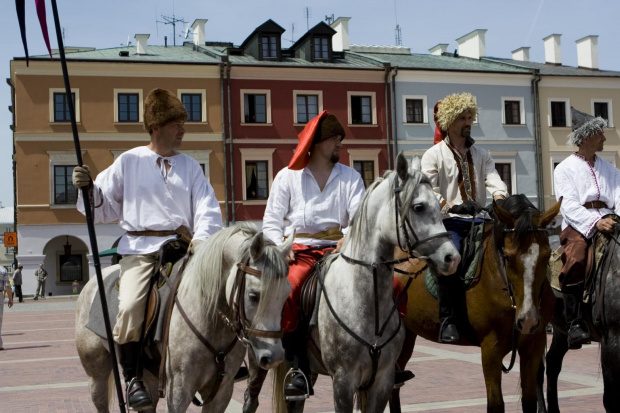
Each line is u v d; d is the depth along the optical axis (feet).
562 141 132.46
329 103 121.80
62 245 118.11
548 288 20.03
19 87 111.45
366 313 17.07
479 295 19.52
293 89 120.37
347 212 20.21
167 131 17.79
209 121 117.19
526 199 18.74
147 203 17.54
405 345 22.93
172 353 15.74
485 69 130.72
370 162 123.24
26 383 35.04
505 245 18.12
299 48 129.59
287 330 18.24
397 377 19.54
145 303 16.67
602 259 20.92
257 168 119.14
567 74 133.18
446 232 15.99
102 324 17.48
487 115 128.77
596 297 20.81
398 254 22.57
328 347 17.49
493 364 19.20
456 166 21.99
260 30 122.42
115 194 17.71
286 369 19.54
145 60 114.73
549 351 24.45
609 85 134.62
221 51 130.72
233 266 15.10
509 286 18.24
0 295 49.49
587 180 22.39
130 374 16.78
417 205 16.08
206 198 17.87
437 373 34.91
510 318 19.02
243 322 14.48
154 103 17.78
